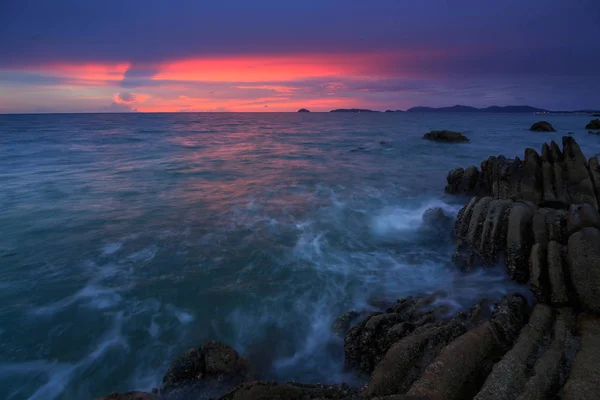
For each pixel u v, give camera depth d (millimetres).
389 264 9570
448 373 4379
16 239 11094
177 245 10797
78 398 5535
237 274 9102
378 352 5629
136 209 14164
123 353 6422
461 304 7004
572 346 4711
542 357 4488
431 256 9969
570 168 10625
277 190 17438
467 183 14703
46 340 6703
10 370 6000
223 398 4508
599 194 9906
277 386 4602
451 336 5312
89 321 7242
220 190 17375
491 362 4742
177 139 44438
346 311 7426
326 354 6336
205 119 122812
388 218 13195
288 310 7609
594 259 5633
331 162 26172
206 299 8023
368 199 15766
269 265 9562
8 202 14914
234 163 25500
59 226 12219
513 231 7973
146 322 7254
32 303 7809
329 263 9672
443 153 30016
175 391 5172
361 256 10094
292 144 39188
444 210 13297
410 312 6754
